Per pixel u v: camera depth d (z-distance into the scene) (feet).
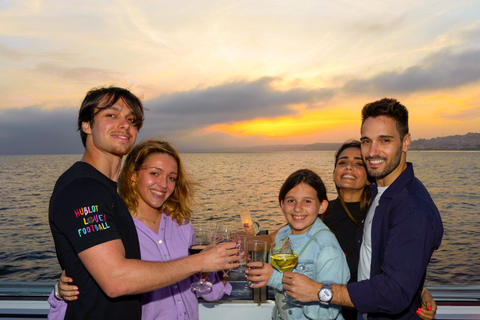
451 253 33.19
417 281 3.64
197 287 4.26
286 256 4.23
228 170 170.81
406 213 3.82
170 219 4.74
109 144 3.51
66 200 3.10
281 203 5.15
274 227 49.01
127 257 3.46
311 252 4.66
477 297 6.44
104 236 2.99
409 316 4.18
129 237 3.50
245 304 5.73
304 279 3.94
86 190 3.15
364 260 4.65
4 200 77.61
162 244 4.37
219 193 90.12
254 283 4.36
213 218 55.47
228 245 3.44
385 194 4.27
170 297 4.29
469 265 29.14
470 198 75.97
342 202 5.83
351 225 5.71
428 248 3.74
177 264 3.21
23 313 6.10
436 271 27.73
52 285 7.05
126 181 4.42
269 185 109.40
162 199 4.37
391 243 3.82
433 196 79.41
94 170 3.47
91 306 3.26
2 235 43.21
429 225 3.73
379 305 3.67
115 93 3.59
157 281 3.04
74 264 3.23
